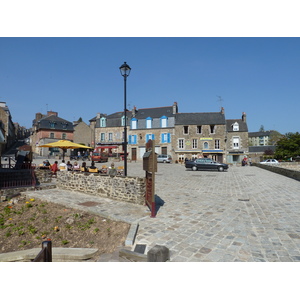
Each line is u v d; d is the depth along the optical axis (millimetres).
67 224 5793
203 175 17578
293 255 3801
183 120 38562
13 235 5371
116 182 7977
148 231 4984
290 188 10219
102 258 3875
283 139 41312
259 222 5555
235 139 38688
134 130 39938
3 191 8320
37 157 39312
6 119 49062
